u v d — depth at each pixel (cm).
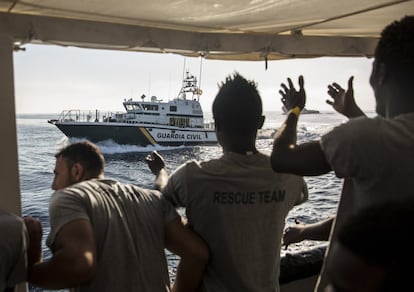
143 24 220
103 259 145
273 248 167
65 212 142
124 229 150
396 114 127
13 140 180
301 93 163
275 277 171
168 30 223
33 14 191
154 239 158
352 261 62
